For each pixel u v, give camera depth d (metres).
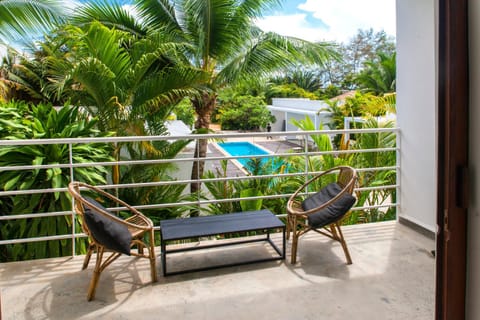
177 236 2.81
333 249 3.34
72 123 4.05
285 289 2.69
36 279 2.85
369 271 2.93
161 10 6.89
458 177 0.85
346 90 23.11
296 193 3.51
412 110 3.71
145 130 5.85
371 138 4.73
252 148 15.13
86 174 3.65
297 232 3.09
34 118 3.86
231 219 3.19
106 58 5.28
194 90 6.03
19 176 3.42
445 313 0.90
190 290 2.70
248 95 18.77
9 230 3.63
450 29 0.83
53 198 3.52
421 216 3.70
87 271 2.98
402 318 2.34
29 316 2.39
